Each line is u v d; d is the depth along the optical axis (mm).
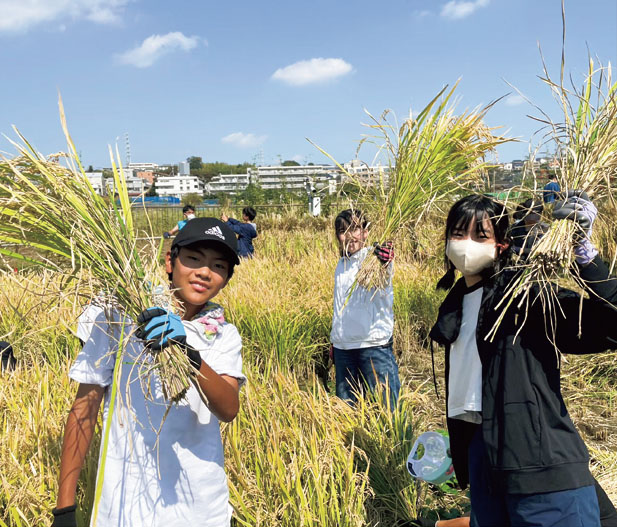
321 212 15781
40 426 3018
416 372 5828
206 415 1797
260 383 3990
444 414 4516
